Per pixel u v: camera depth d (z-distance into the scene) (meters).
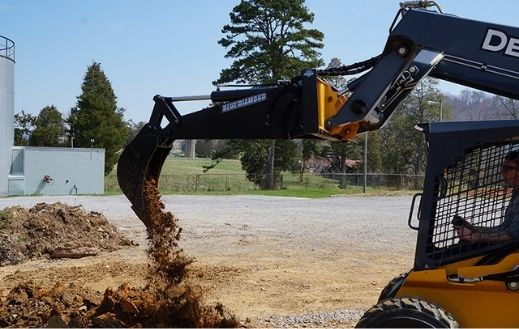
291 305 9.68
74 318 7.16
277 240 16.83
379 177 59.91
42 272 12.25
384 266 13.10
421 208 5.37
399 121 67.50
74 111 70.62
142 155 6.95
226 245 15.84
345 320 8.61
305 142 64.62
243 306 9.58
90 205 29.72
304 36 52.69
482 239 5.19
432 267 5.30
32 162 44.72
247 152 56.91
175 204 30.36
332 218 23.16
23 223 14.70
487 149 5.22
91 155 47.16
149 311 7.26
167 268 7.24
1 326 7.26
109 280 11.35
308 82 6.07
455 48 5.68
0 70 40.09
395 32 5.85
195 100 6.78
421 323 4.86
